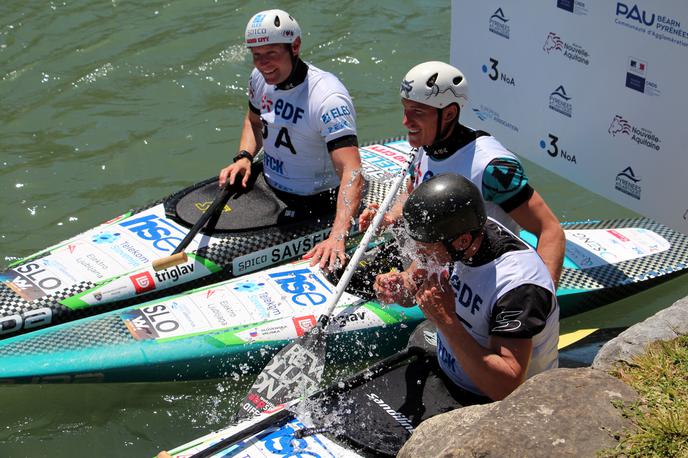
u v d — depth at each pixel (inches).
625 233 225.0
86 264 202.5
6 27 347.6
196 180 265.1
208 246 207.0
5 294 192.2
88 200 255.3
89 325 184.2
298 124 200.2
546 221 149.7
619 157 193.8
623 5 181.2
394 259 187.6
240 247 208.5
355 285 190.2
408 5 367.6
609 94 190.9
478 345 120.5
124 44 336.8
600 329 183.0
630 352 133.5
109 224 217.2
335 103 193.6
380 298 146.2
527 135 218.2
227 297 192.2
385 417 140.3
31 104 302.4
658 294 212.1
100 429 174.6
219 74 320.2
